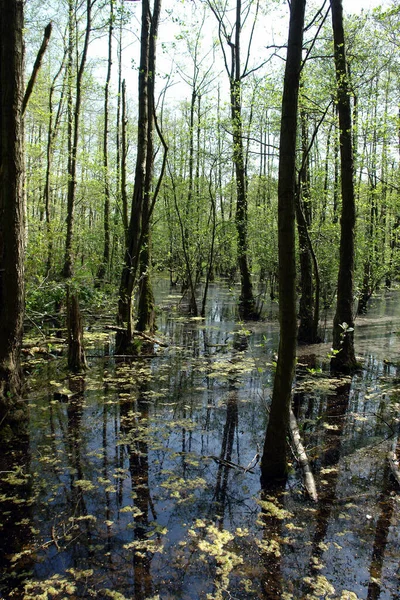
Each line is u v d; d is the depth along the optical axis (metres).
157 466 4.26
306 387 6.75
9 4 4.45
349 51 8.21
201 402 6.07
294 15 3.50
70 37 14.38
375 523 3.36
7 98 4.57
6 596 2.65
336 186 11.48
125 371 7.55
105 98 16.62
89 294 11.44
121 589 2.71
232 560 2.97
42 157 18.16
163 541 3.16
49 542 3.14
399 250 13.90
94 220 26.20
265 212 15.38
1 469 4.17
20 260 4.89
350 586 2.74
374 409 5.83
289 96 3.56
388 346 9.69
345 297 7.62
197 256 15.95
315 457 4.46
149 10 8.25
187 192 15.19
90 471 4.14
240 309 14.63
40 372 7.34
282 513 3.50
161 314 14.20
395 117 8.48
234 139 12.65
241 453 4.55
